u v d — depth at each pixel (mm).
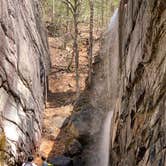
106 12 36500
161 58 7473
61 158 16312
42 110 20422
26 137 14781
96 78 24047
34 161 15930
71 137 18516
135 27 10602
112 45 19688
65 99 23719
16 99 13820
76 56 23125
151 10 8742
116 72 17219
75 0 22594
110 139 14531
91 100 21875
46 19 38719
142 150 7578
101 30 34562
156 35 8117
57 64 29812
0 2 12383
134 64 10148
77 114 20156
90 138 17984
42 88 21547
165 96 6605
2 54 12227
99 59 26156
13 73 13547
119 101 12789
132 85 10203
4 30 12664
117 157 11266
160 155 6199
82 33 35500
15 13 15016
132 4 11375
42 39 24641
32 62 17891
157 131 6688
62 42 33688
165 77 6988
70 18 33781
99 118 19406
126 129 10141
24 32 16812
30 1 21000
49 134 18953
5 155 11766
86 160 16609
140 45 9562
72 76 27750
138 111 8867
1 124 11812
